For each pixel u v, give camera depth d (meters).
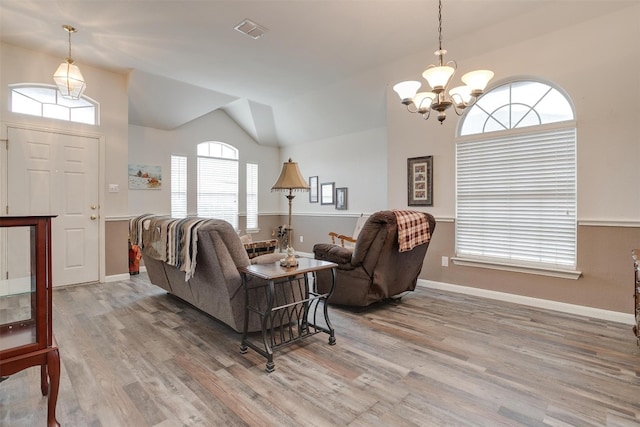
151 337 2.63
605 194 2.99
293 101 5.80
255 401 1.79
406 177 4.36
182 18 3.16
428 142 4.15
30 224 1.43
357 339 2.60
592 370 2.11
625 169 2.89
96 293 3.88
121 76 4.51
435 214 4.12
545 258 3.36
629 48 2.86
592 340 2.56
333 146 6.36
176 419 1.64
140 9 3.00
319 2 2.90
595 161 3.03
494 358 2.28
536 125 3.37
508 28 3.29
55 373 1.46
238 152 6.82
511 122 3.57
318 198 6.68
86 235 4.24
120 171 4.51
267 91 5.28
